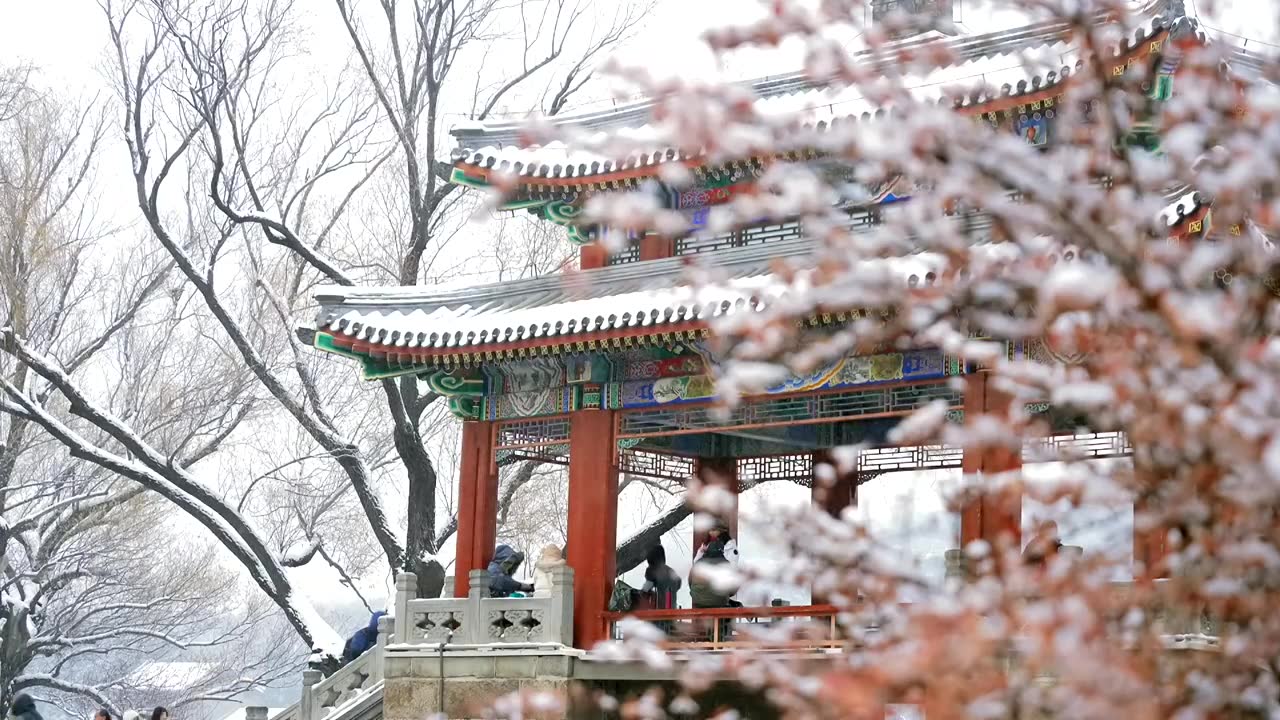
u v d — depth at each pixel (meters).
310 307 45.56
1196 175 8.70
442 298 28.06
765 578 10.00
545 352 25.77
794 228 26.62
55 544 50.59
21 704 32.09
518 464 46.25
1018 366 9.11
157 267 49.94
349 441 40.34
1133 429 8.91
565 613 25.67
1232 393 8.65
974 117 23.81
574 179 27.72
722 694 24.86
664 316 23.91
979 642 8.93
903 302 8.77
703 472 29.94
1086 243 8.88
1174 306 8.57
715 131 8.11
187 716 66.75
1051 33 24.30
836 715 9.70
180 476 41.25
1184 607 10.41
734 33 8.10
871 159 8.49
